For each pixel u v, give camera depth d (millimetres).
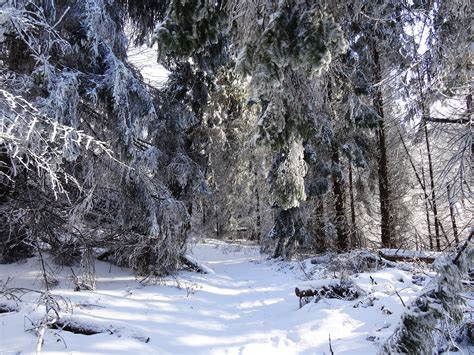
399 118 9086
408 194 18406
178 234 9594
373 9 5918
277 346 5367
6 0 6012
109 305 6574
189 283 9391
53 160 5668
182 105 10391
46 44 6773
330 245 14766
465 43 5379
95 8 7367
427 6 5863
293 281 10148
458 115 7254
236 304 8094
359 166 13539
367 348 4703
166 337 5652
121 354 4750
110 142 7730
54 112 6168
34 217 7090
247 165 20828
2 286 6539
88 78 7379
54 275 7539
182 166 10375
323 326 5699
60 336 4906
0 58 7395
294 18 3887
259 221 23484
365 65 10109
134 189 8258
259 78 3844
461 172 6223
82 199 7707
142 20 9789
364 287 7016
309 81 4660
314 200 14977
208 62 8930
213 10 4281
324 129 12039
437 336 4055
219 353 5285
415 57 6566
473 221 7250
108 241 8477
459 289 3049
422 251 10602
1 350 4445
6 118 4430
